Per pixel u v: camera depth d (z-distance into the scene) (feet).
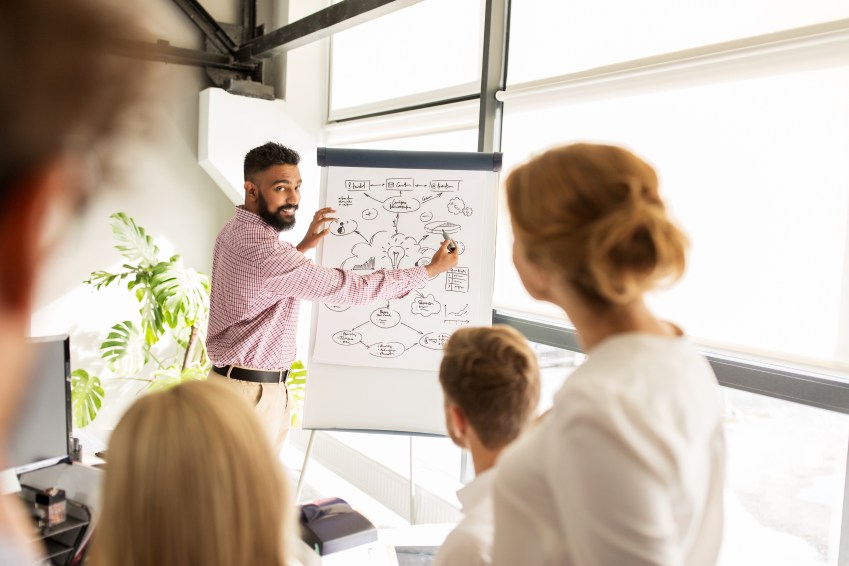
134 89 0.55
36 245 0.56
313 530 5.05
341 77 12.92
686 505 2.14
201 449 2.43
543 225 2.26
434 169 8.00
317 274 7.27
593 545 1.99
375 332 7.89
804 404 5.88
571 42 8.05
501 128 9.11
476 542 3.14
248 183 7.54
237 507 2.43
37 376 4.62
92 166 0.55
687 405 2.18
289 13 12.49
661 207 2.26
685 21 6.76
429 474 10.46
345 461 11.86
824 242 5.64
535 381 3.61
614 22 7.50
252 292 7.49
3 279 0.56
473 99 9.74
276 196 7.40
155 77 0.57
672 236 2.15
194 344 11.69
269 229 7.54
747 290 6.20
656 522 1.95
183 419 2.48
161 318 11.15
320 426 7.84
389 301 7.89
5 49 0.50
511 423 3.54
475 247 7.82
